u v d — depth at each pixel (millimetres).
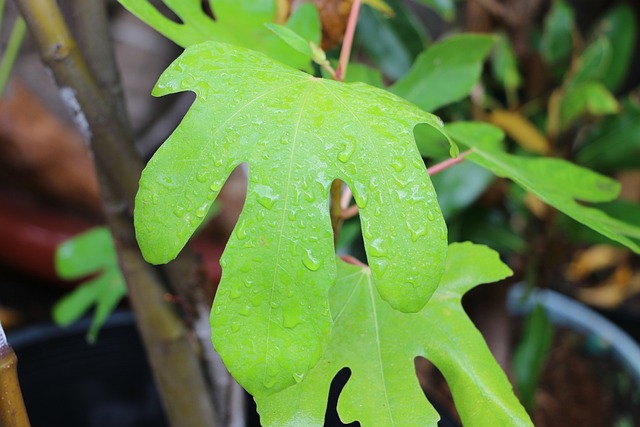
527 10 1051
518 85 1099
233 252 393
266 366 392
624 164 1069
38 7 510
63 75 525
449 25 1712
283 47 542
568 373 1396
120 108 577
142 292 607
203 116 409
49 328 1106
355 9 505
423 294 395
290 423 439
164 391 641
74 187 1656
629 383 1303
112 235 599
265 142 403
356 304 481
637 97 1068
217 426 663
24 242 1612
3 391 416
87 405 1033
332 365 458
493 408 462
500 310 1215
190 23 514
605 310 1675
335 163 400
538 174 568
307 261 393
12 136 1541
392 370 462
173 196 401
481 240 1079
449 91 655
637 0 1399
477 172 908
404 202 399
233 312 392
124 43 1741
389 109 421
